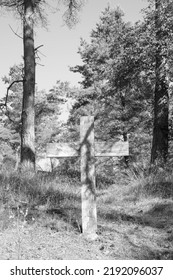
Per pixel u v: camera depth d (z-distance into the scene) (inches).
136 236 240.4
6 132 1432.1
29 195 310.2
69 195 340.8
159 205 316.8
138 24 563.5
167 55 494.6
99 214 287.9
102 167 916.0
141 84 601.3
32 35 555.2
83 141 239.8
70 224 251.3
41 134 1411.2
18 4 594.2
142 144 931.3
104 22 1056.2
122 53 567.2
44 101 1350.9
